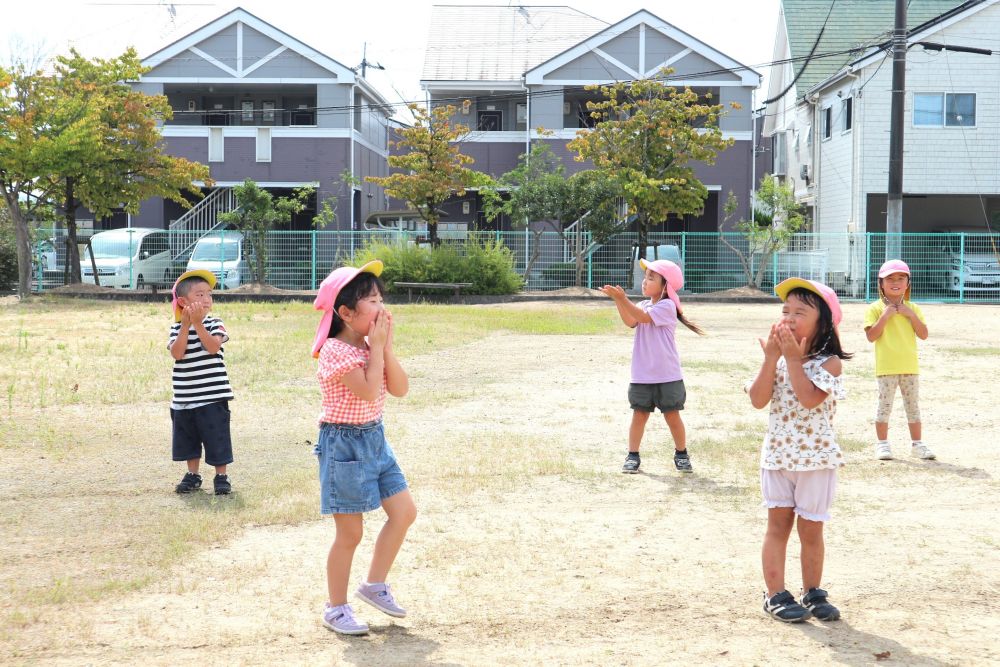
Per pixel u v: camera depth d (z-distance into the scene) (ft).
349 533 13.56
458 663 12.37
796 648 12.87
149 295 90.17
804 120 116.57
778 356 13.80
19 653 12.58
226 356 44.09
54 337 52.70
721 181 113.70
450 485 21.93
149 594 14.90
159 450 25.55
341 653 12.69
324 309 13.48
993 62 98.48
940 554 17.08
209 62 115.44
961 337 57.11
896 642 13.08
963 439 27.61
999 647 12.91
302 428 28.78
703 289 98.22
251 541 17.71
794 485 14.02
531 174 101.65
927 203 107.14
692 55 113.60
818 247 99.76
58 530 18.26
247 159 116.16
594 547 17.44
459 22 133.39
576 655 12.63
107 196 92.43
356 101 120.16
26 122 80.84
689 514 19.79
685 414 31.50
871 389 37.01
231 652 12.71
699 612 14.24
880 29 118.01
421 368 42.37
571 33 131.75
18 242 85.10
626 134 93.81
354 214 119.65
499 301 92.43
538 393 35.76
